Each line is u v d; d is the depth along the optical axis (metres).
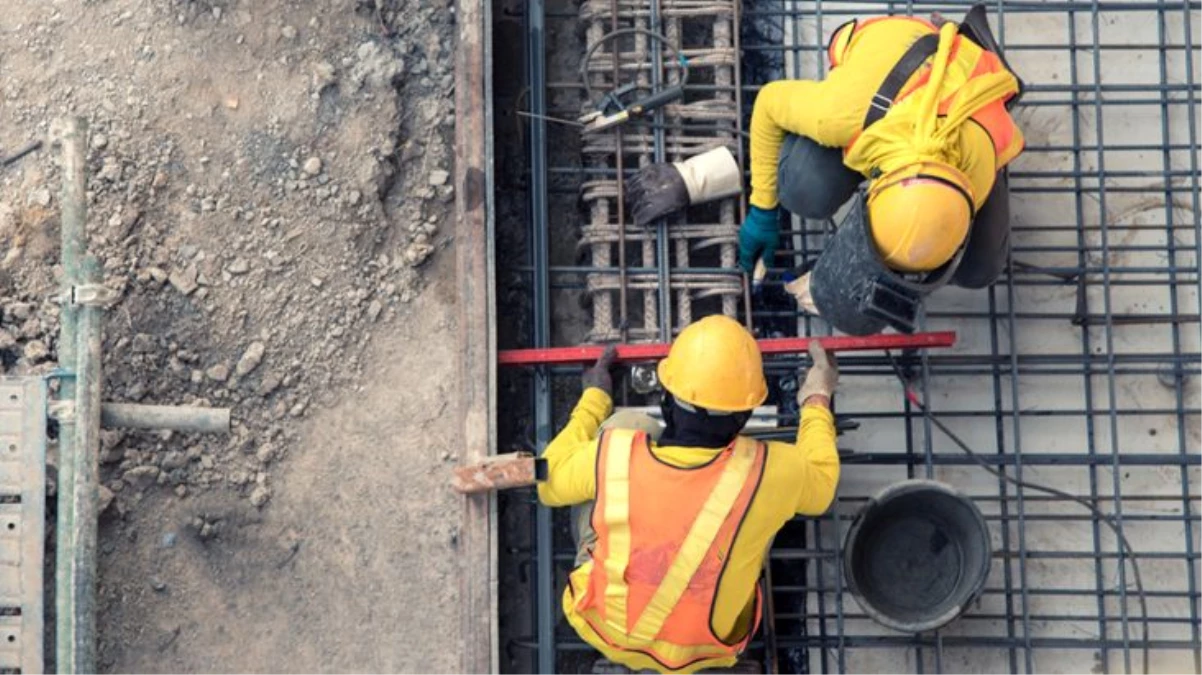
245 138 5.10
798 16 5.53
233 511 4.93
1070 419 5.34
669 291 5.13
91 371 4.17
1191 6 5.44
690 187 5.05
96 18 5.13
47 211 5.00
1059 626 5.24
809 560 5.27
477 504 4.78
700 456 4.10
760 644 5.11
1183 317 5.33
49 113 5.07
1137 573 5.08
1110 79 5.50
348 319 5.06
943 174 4.09
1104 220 5.27
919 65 4.18
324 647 4.89
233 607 4.89
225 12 5.16
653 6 5.22
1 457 4.18
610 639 4.40
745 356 4.12
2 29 5.12
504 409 5.25
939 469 5.29
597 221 5.19
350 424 5.02
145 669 4.82
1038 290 5.40
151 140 5.07
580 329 5.34
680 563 4.11
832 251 4.59
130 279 4.96
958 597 4.79
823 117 4.28
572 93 5.41
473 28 4.94
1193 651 5.20
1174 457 5.25
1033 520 5.27
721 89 5.26
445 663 4.90
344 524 4.96
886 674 5.21
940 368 5.32
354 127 5.13
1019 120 5.46
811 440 4.40
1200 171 5.45
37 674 4.18
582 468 4.24
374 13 5.21
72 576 4.12
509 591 5.20
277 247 5.06
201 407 4.84
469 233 4.88
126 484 4.88
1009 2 5.46
